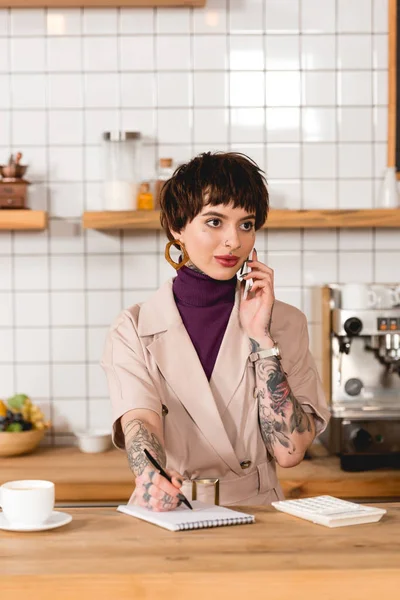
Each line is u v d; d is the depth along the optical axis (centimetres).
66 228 318
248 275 183
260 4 316
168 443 183
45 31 315
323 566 122
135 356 183
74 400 320
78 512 157
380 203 309
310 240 320
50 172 317
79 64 316
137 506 159
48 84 317
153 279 320
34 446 297
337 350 289
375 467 274
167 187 181
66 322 319
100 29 315
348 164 319
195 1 307
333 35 317
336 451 273
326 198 320
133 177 302
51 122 317
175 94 317
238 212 172
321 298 299
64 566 122
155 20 316
